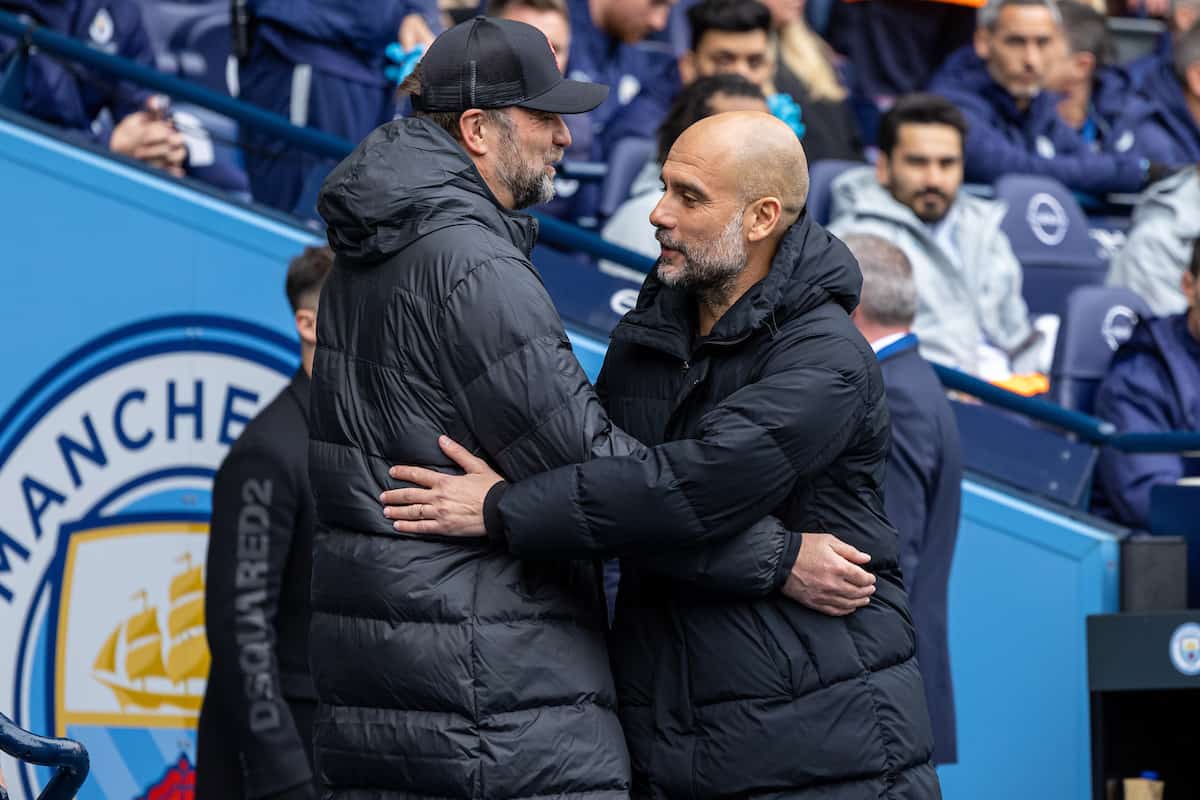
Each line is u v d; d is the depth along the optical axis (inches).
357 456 377.1
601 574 392.2
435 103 388.8
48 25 693.9
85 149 652.7
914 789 385.1
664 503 359.9
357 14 727.1
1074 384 765.9
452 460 370.6
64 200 649.0
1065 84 897.5
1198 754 601.3
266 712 529.7
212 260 650.2
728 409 369.4
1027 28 858.8
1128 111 968.3
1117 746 595.2
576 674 370.3
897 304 558.6
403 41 735.1
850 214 752.3
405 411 371.6
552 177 399.2
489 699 361.7
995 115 871.7
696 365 384.8
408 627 366.3
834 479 385.4
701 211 378.6
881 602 390.0
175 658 644.1
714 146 378.3
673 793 381.7
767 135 380.5
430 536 368.5
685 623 382.6
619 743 374.3
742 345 382.0
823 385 371.2
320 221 658.8
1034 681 652.7
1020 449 666.8
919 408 552.7
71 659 639.8
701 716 380.5
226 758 552.4
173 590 645.9
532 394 363.9
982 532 651.5
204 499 649.0
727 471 362.3
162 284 650.2
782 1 827.4
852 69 944.9
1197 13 994.7
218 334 650.2
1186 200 858.8
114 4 718.5
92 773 636.7
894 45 944.9
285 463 540.4
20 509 641.6
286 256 650.2
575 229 647.8
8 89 662.5
